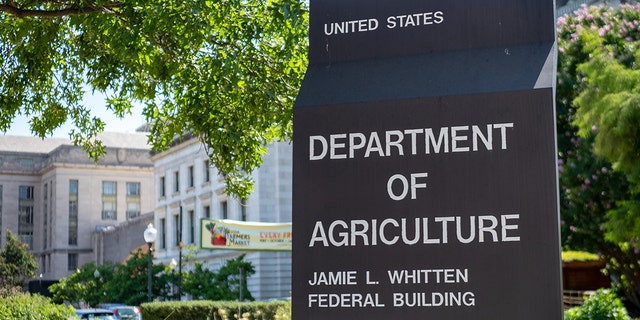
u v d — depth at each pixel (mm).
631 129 13953
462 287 4168
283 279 46188
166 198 60688
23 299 14961
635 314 23219
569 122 23562
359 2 4699
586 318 14281
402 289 4258
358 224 4363
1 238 126125
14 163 128250
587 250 24656
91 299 54031
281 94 11758
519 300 4062
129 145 123375
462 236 4199
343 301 4336
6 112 13297
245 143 12469
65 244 114562
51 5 12250
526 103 4172
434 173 4285
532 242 4078
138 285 47406
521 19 4398
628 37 20859
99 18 10484
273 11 10602
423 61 4492
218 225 29734
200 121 12258
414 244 4270
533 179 4117
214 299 42250
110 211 117375
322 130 4477
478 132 4238
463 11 4508
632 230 16516
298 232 4438
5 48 13148
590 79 16406
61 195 115875
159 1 10344
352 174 4406
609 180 21766
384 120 4398
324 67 4680
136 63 11445
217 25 11242
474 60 4395
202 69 12008
